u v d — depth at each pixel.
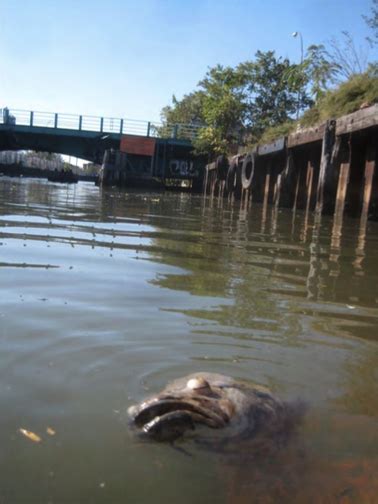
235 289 4.95
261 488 1.97
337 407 2.63
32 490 1.89
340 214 12.35
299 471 2.08
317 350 3.42
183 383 2.64
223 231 9.58
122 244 7.28
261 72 29.80
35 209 12.05
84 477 1.97
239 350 3.33
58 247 6.68
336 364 3.20
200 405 2.32
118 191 27.22
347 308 4.47
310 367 3.13
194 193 34.31
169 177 38.69
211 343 3.42
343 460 2.17
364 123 10.71
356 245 8.09
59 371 2.84
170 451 2.15
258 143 20.83
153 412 2.29
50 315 3.78
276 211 15.22
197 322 3.83
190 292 4.71
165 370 2.93
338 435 2.36
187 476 2.01
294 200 16.41
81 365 2.93
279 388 2.80
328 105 14.26
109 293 4.50
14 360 2.95
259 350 3.36
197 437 2.24
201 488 1.95
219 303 4.39
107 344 3.27
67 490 1.90
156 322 3.77
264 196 19.84
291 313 4.23
